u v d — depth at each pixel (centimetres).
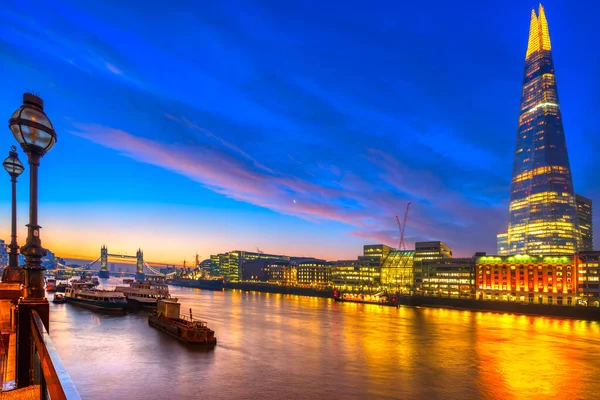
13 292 2228
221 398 5594
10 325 1752
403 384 6612
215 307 19762
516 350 9812
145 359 7438
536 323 16038
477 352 9469
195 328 9262
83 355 7550
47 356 535
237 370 7006
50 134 1084
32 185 1061
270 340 10269
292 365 7588
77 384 5869
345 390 6169
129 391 5638
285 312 18375
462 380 6956
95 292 15262
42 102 1116
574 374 7494
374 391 6188
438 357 8819
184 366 7075
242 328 12250
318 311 19562
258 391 5953
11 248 2267
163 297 16362
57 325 10788
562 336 12306
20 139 1031
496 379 7069
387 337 11506
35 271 1029
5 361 1360
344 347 9712
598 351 9806
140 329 10512
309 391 6050
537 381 7000
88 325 10969
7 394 829
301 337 11019
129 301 15488
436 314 19500
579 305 19688
